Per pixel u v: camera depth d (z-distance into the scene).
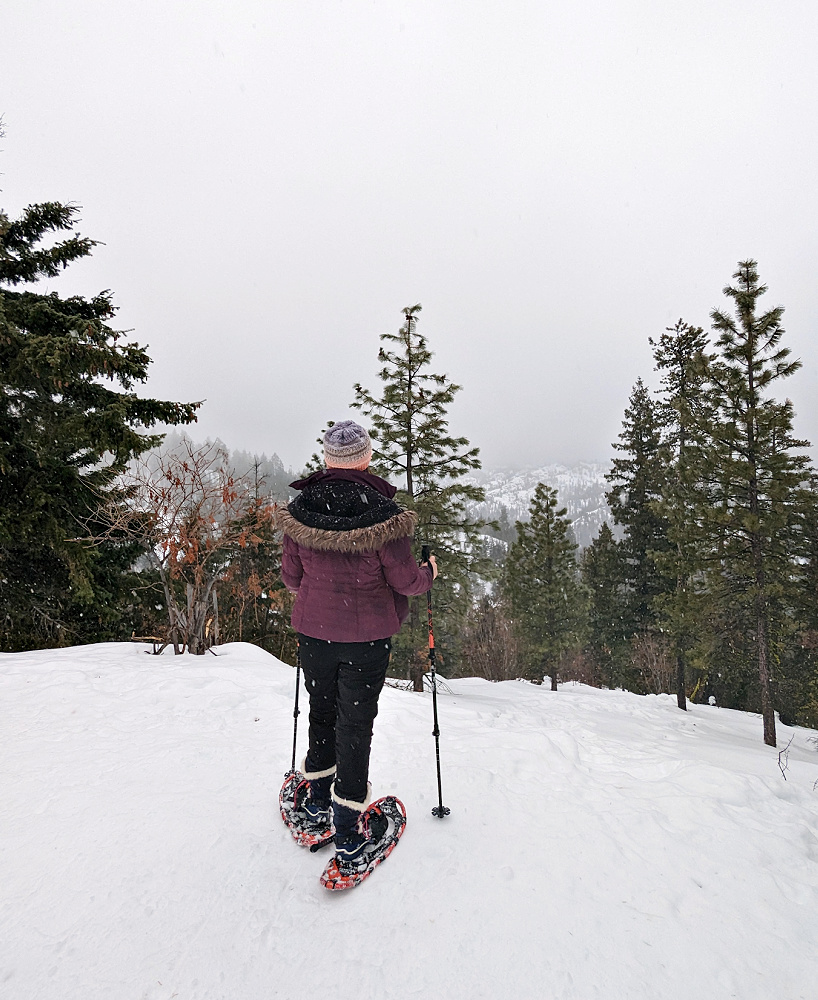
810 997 1.47
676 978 1.52
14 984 1.49
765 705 12.51
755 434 12.34
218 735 3.42
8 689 4.27
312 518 2.07
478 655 29.22
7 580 9.34
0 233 8.59
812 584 12.96
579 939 1.64
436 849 2.09
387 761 3.03
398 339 14.52
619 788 2.75
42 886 1.89
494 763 3.02
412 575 2.07
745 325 12.52
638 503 24.61
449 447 14.49
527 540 24.05
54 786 2.62
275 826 2.28
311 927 1.70
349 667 2.05
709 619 13.96
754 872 2.01
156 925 1.71
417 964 1.55
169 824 2.27
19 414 8.73
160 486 6.00
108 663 5.14
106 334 8.23
